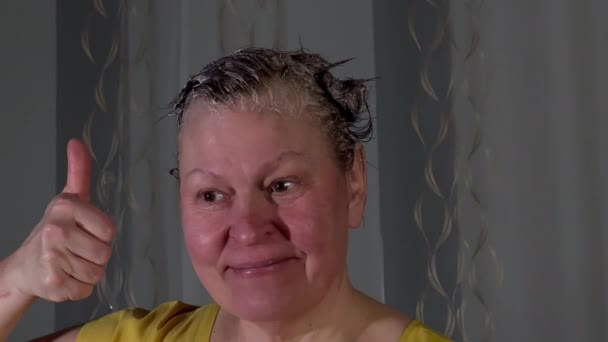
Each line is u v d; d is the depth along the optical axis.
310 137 0.62
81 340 0.78
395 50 1.48
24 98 1.52
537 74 1.45
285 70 0.62
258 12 1.52
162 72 1.55
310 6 1.52
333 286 0.67
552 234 1.43
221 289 0.63
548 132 1.44
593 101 1.42
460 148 1.46
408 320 0.70
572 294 1.42
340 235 0.64
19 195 1.50
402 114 1.47
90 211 0.63
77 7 1.52
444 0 1.48
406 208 1.46
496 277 1.44
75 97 1.51
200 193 0.63
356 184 0.69
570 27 1.44
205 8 1.56
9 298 0.70
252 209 0.61
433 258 1.43
